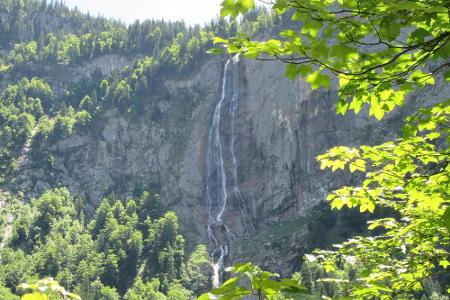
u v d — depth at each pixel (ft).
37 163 651.25
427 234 34.37
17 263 468.34
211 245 518.78
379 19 20.77
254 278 14.51
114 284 462.60
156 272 477.36
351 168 33.68
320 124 491.72
